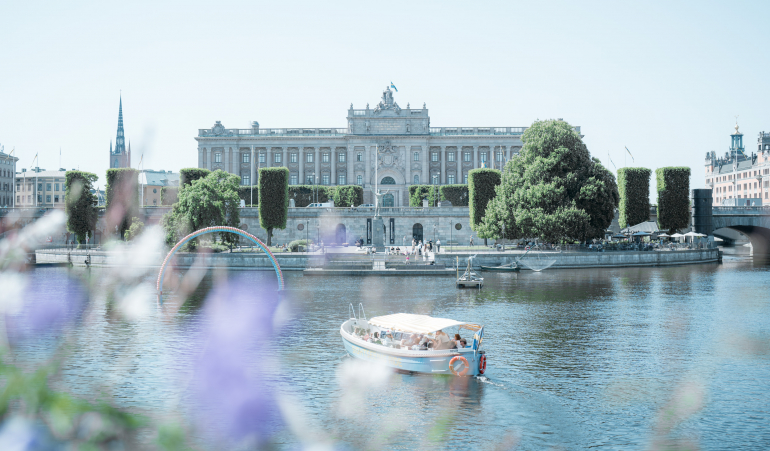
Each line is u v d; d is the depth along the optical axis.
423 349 39.06
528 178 109.00
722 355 43.66
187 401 32.66
